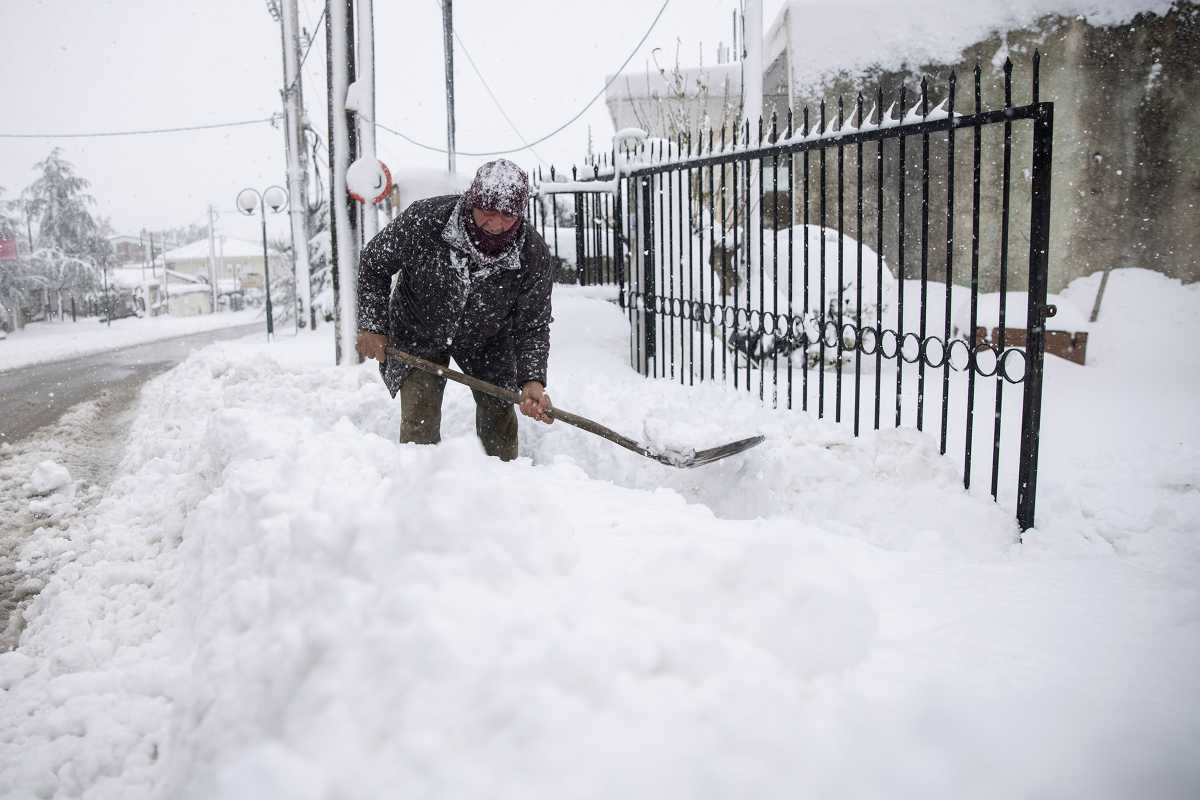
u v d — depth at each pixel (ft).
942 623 6.11
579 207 27.66
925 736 4.43
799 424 13.97
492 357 13.28
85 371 44.57
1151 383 20.88
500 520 5.55
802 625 4.99
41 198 156.15
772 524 8.25
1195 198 27.30
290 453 9.86
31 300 131.44
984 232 28.40
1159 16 26.91
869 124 12.75
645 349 21.16
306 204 58.90
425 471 5.99
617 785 3.92
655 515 7.74
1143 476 13.20
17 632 11.02
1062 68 27.78
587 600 5.24
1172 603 6.58
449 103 44.14
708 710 4.32
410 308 12.71
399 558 5.41
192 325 108.47
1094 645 5.74
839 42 29.50
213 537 8.95
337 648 4.91
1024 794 4.20
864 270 23.39
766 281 23.56
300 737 4.47
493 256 11.74
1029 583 7.24
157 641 9.23
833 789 4.06
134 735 7.38
